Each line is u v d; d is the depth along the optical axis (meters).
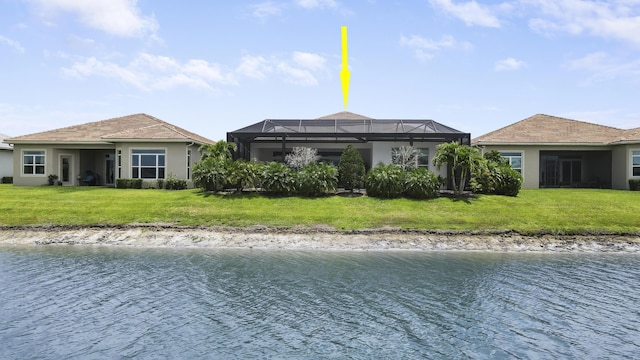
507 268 15.91
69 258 16.81
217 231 20.75
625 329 10.27
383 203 24.69
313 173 26.09
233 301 11.88
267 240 19.81
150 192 27.48
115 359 8.55
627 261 17.23
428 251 18.70
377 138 30.08
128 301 11.79
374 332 9.96
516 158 33.09
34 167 33.00
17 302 11.66
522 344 9.45
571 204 24.97
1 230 20.88
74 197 25.78
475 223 21.75
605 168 34.91
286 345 9.25
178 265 15.80
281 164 27.02
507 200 25.73
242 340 9.47
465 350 9.14
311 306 11.58
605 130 35.28
